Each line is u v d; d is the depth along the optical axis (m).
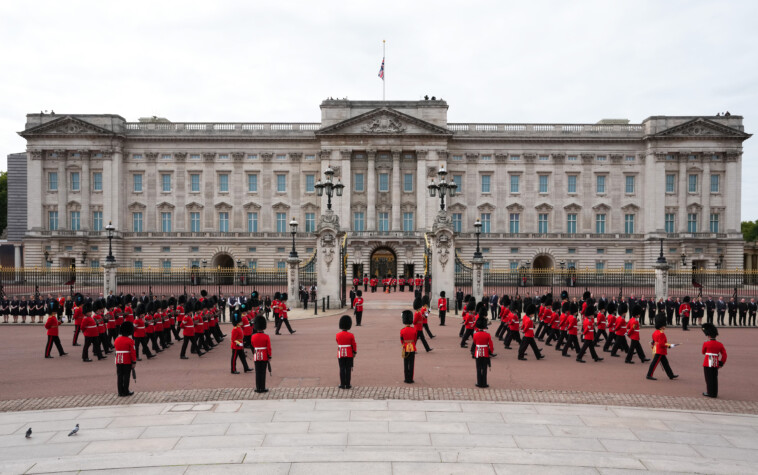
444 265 40.44
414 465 10.59
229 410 14.22
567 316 23.66
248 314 24.45
